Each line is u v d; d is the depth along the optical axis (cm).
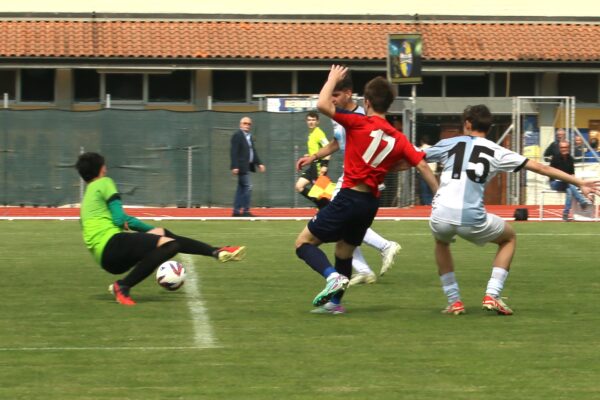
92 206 2706
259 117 6838
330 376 1900
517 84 8138
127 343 2191
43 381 1855
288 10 8288
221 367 1970
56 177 6769
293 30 8106
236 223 5588
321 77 8012
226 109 7938
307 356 2066
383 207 6881
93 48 7725
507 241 2533
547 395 1773
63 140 6762
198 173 6819
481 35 8169
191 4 8225
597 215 6075
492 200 7262
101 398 1745
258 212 6600
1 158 6750
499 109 7300
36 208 6750
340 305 2581
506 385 1841
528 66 7931
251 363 2003
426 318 2517
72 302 2738
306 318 2506
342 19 8288
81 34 7894
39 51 7638
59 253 3934
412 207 6888
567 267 3591
